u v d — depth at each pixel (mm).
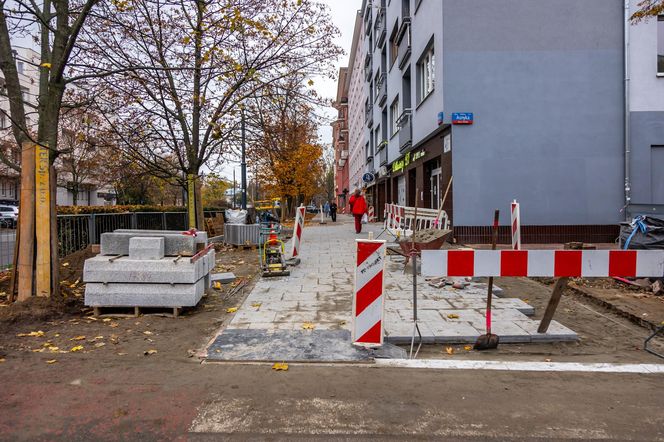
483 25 12438
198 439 2914
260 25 9875
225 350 4512
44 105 6562
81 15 6223
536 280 8305
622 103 12430
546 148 12438
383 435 2963
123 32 9828
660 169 12422
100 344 4773
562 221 12422
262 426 3080
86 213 11180
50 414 3236
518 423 3123
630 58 12320
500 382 3854
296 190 28281
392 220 12984
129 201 36625
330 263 9906
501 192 12430
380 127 28078
